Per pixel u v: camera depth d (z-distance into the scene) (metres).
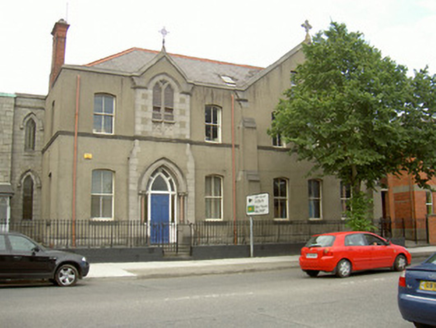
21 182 24.25
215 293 11.43
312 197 25.83
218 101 23.58
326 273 16.28
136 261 19.02
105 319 8.36
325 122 19.47
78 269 13.35
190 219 21.91
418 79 19.55
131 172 21.00
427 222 28.77
